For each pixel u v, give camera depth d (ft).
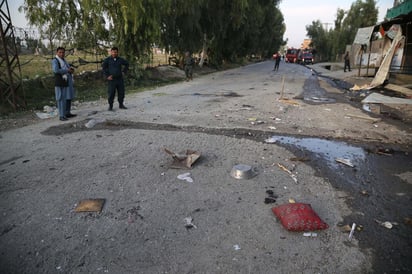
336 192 13.07
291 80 63.36
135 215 11.10
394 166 16.17
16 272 8.42
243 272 8.37
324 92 44.04
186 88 49.52
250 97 37.91
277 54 96.37
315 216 10.60
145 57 53.11
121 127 22.95
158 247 9.37
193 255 9.03
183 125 23.52
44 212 11.30
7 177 14.29
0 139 20.25
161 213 11.24
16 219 10.87
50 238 9.81
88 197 12.38
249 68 116.67
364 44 63.31
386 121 25.95
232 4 80.07
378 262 8.79
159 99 36.91
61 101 24.86
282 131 22.22
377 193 13.08
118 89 29.50
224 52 109.19
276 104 32.89
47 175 14.49
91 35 48.60
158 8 50.26
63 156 16.99
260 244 9.53
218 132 21.72
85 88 46.37
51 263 8.73
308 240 9.74
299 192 12.99
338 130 22.76
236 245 9.47
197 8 67.92
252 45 128.88
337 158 17.13
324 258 8.93
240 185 13.55
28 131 22.12
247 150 18.06
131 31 47.88
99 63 55.16
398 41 47.80
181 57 81.82
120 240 9.70
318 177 14.56
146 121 24.75
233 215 11.15
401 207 11.93
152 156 16.97
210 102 34.22
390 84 48.80
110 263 8.70
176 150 17.87
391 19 49.44
